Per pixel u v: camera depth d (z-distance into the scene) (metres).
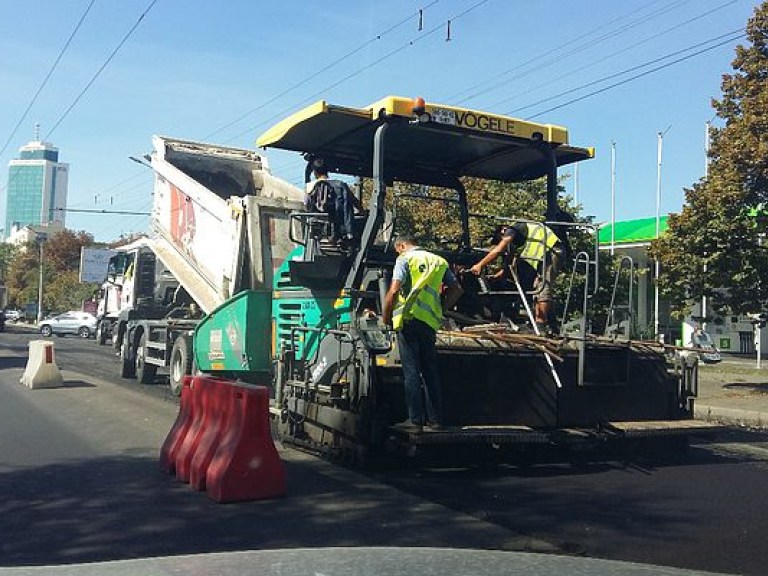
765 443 10.91
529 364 8.45
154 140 16.50
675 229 17.44
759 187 16.75
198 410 7.83
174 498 6.90
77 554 5.29
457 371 8.12
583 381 8.63
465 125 8.85
